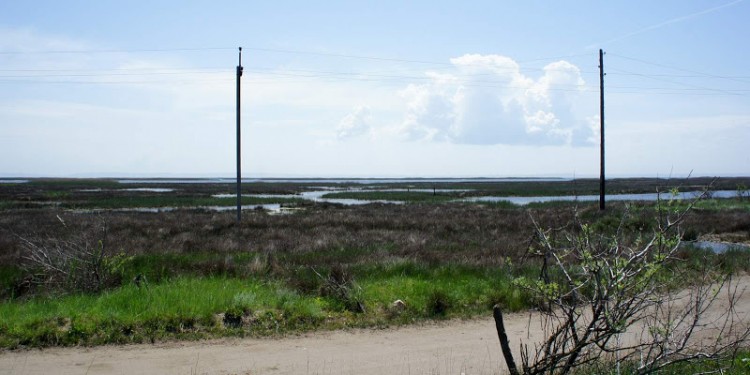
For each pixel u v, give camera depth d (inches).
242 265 511.8
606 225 745.6
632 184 4926.2
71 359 251.6
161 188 3988.7
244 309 330.3
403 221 1157.7
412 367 246.1
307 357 260.7
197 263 521.0
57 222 1014.4
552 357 168.6
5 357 252.8
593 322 163.6
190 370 238.5
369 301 370.0
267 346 278.8
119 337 282.4
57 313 308.3
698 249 623.5
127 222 1032.2
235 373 235.6
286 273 473.1
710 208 1434.5
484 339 296.8
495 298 381.7
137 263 532.1
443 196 2731.3
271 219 1170.6
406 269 502.0
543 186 4532.5
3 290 421.1
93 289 392.5
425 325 329.4
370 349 275.9
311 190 3784.5
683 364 223.1
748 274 498.0
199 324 309.0
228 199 2314.2
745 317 323.9
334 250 702.5
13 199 2199.8
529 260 548.1
